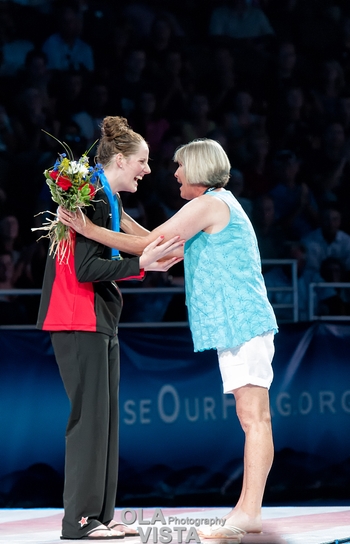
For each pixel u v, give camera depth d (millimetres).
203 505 12633
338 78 19500
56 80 18078
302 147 18812
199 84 19062
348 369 13375
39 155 17250
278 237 17375
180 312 16266
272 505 12867
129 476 12445
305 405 13156
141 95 18359
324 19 20047
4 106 17750
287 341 13219
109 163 6551
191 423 12766
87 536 6043
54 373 12281
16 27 18359
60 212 6047
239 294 6168
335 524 6730
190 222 6172
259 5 19891
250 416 6188
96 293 6367
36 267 16047
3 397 12039
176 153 6621
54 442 12195
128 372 12609
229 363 6199
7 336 12203
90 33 18750
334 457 13195
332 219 17578
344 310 16797
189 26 19594
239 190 17812
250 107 18938
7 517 7547
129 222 7445
